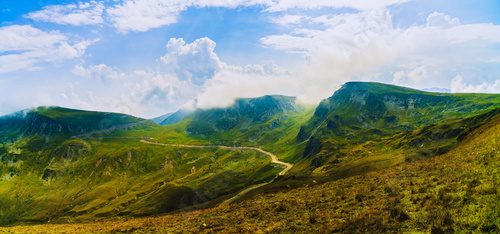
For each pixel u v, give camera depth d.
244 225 40.31
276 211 46.22
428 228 25.11
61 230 61.94
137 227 54.09
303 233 31.58
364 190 45.50
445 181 37.12
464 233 22.48
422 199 32.38
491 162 37.88
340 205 39.97
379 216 30.30
